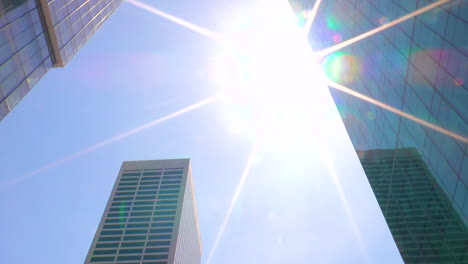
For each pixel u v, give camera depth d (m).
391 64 47.59
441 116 35.50
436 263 42.25
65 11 54.38
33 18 46.59
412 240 49.12
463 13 30.12
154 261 132.38
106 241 140.38
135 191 162.12
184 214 155.75
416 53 39.84
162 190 161.75
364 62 58.81
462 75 30.80
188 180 170.75
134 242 139.50
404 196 49.03
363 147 64.62
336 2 72.38
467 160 31.58
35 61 47.25
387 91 50.09
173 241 139.25
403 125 45.78
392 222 55.97
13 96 41.94
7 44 40.56
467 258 35.31
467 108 30.45
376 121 56.38
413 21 40.06
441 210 38.94
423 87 38.91
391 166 51.50
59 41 52.72
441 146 36.28
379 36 51.25
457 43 31.34
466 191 32.53
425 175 41.00
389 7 46.97
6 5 40.31
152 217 149.12
